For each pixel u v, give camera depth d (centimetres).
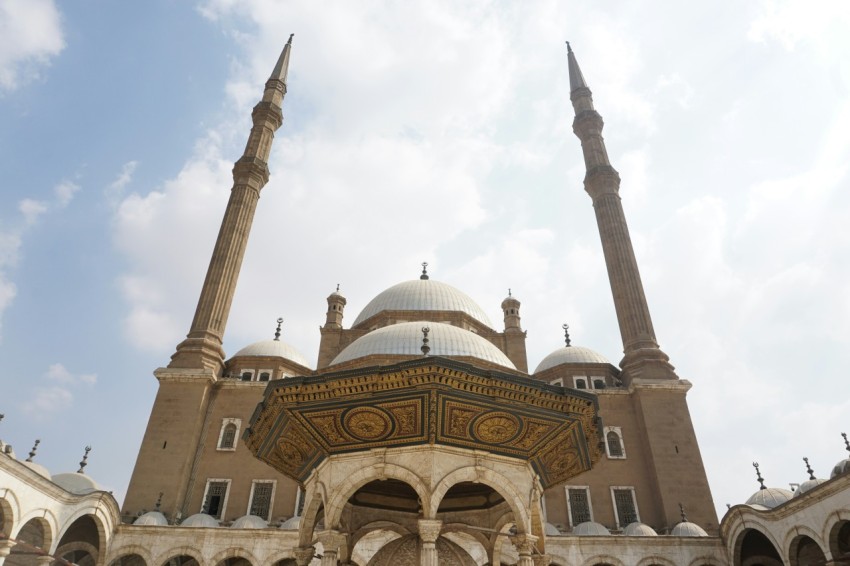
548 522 4256
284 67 7388
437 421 1527
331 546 1489
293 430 1655
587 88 7194
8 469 2673
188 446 4438
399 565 1792
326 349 5388
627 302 5466
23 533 3319
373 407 1534
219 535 3597
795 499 2958
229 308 5438
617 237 5856
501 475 1611
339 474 1600
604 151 6569
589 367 5569
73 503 3186
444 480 1518
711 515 4259
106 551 3453
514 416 1577
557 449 1731
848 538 2941
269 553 3550
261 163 6228
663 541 3656
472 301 5956
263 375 5472
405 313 5409
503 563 3278
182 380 4734
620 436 4706
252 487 4409
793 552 3009
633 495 4444
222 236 5697
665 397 4791
